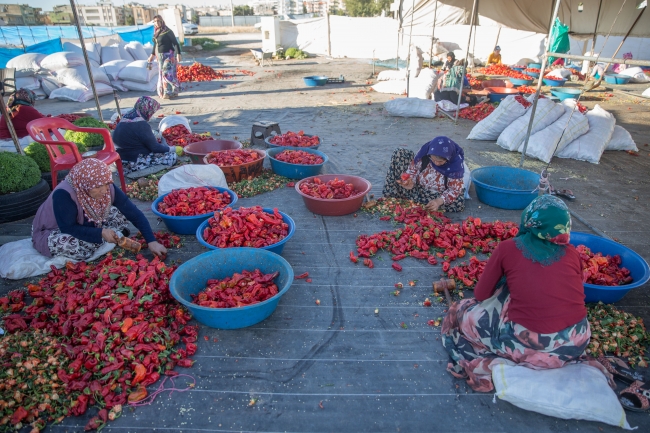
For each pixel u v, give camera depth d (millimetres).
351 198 5035
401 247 4348
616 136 8156
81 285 3564
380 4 44125
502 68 17719
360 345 3170
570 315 2510
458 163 5055
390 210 5250
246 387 2795
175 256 4297
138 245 3768
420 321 3428
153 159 6586
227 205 4797
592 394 2504
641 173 6969
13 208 4969
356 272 4094
